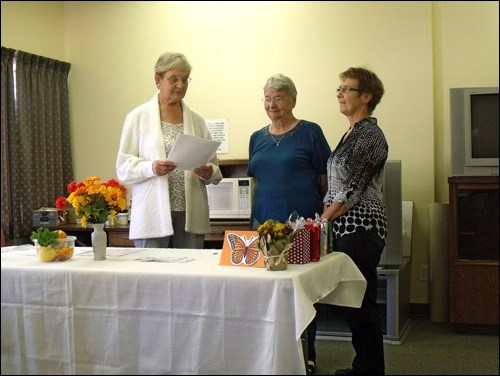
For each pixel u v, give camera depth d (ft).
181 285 6.11
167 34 14.66
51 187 14.70
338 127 13.47
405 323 12.03
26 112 13.94
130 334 6.31
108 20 15.08
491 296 11.37
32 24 14.39
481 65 12.93
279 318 5.71
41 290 6.62
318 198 8.74
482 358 9.92
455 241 11.50
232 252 6.56
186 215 8.32
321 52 13.56
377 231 7.81
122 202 7.29
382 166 7.93
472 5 12.92
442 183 13.20
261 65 13.99
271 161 8.72
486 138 11.62
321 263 6.60
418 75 12.98
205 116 14.42
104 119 15.20
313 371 9.11
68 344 6.54
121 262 6.91
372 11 13.23
